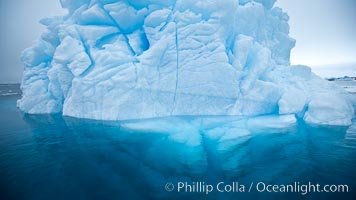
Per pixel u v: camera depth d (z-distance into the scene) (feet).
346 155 20.21
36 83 42.16
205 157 20.68
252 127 27.84
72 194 15.11
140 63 32.04
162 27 33.73
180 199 14.51
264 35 40.22
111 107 31.35
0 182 16.76
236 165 19.22
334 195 14.53
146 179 17.11
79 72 32.55
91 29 33.91
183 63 31.53
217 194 15.08
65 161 20.49
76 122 31.76
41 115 39.09
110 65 32.58
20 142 25.90
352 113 30.83
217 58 31.27
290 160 19.81
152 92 31.94
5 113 43.83
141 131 27.30
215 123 29.19
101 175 17.78
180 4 32.96
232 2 32.14
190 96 32.17
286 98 32.96
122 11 33.94
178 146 23.09
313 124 28.84
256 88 32.94
